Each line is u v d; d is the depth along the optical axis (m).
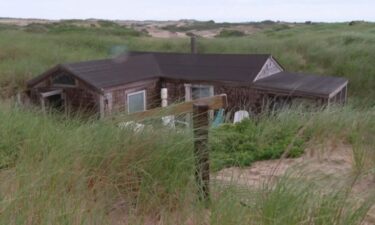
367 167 3.89
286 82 14.37
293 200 2.47
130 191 3.10
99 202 2.70
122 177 3.19
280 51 28.38
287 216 2.35
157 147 3.40
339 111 5.92
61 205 2.54
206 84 14.88
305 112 6.14
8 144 3.96
